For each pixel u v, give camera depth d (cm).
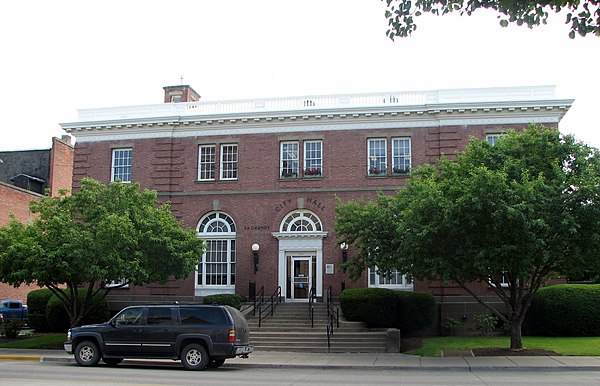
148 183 3634
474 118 3356
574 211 2162
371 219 2648
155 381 1631
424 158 3372
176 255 2786
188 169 3616
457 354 2369
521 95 3362
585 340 2678
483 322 3011
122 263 2592
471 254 2267
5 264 2658
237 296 3219
